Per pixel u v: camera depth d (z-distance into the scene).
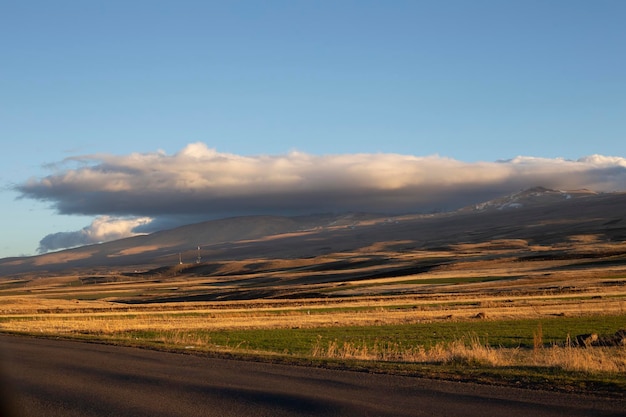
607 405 11.30
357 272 148.88
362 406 11.41
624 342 24.83
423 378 14.55
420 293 87.56
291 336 37.72
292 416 10.88
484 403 11.62
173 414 11.17
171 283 188.12
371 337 36.75
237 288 139.12
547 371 15.30
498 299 71.50
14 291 199.00
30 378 15.46
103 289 178.25
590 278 94.56
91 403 12.31
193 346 23.75
